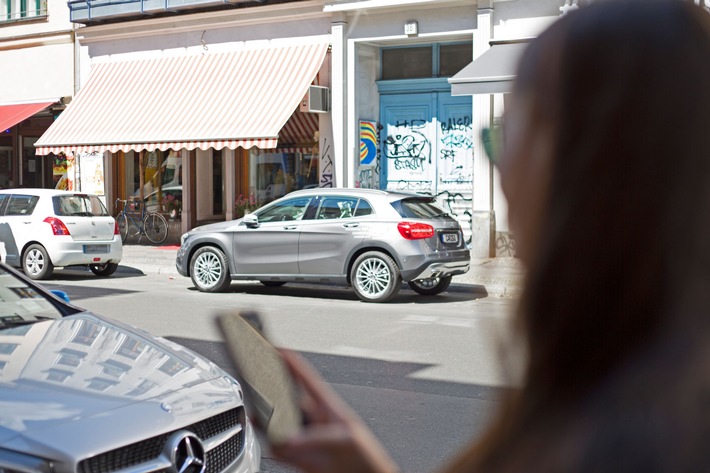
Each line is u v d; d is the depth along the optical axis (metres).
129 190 21.58
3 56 22.64
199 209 21.00
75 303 12.22
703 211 0.62
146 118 18.72
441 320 10.74
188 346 8.98
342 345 9.12
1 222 15.32
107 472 3.09
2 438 3.04
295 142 18.84
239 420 3.83
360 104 17.58
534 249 0.66
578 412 0.62
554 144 0.65
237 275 13.24
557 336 0.64
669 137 0.62
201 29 19.23
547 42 0.67
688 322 0.61
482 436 0.69
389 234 12.09
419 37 16.67
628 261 0.62
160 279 15.69
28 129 22.77
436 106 17.23
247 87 17.86
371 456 0.80
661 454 0.58
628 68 0.63
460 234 12.55
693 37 0.63
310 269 12.67
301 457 0.81
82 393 3.42
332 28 17.41
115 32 20.55
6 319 4.37
